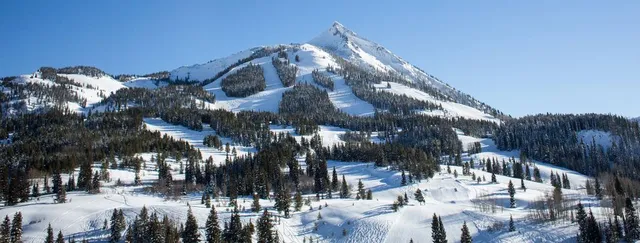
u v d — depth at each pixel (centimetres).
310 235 13612
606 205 14800
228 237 12425
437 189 18500
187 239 12106
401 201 15650
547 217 13500
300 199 15600
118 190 18112
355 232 13412
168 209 14612
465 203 16450
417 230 13188
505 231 12719
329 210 15262
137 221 12569
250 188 18512
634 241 11412
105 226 13400
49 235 11788
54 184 17912
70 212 14550
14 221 12362
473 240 12506
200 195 18088
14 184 16150
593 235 11331
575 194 17950
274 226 13600
